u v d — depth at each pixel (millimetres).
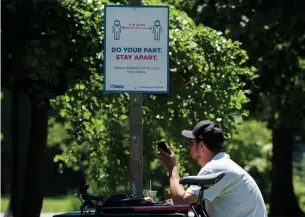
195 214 9898
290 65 24844
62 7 16984
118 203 10109
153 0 17938
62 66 16672
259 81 23719
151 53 13023
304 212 31172
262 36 23109
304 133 35188
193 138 10672
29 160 18672
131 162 13039
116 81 12977
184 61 17031
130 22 13008
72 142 19453
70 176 57344
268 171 37375
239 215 10258
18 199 22875
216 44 17781
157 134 18109
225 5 23188
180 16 18578
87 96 18109
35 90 17031
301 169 50188
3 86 17281
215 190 10164
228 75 17688
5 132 57375
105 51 12977
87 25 16922
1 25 16703
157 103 17031
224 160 10422
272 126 27031
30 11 16703
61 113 18734
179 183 9961
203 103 17203
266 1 23188
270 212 31016
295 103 25578
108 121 18750
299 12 23359
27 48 16406
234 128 17547
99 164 18938
